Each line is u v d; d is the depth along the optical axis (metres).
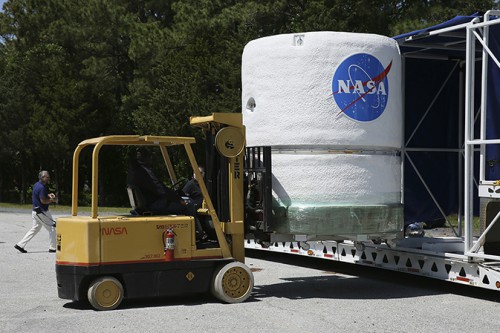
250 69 9.82
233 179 9.03
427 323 7.57
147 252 8.39
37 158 46.66
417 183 12.60
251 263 13.11
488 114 9.28
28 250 15.02
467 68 9.41
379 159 9.58
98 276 8.24
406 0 31.45
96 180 8.34
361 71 9.44
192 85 32.53
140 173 8.83
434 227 13.69
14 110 42.44
